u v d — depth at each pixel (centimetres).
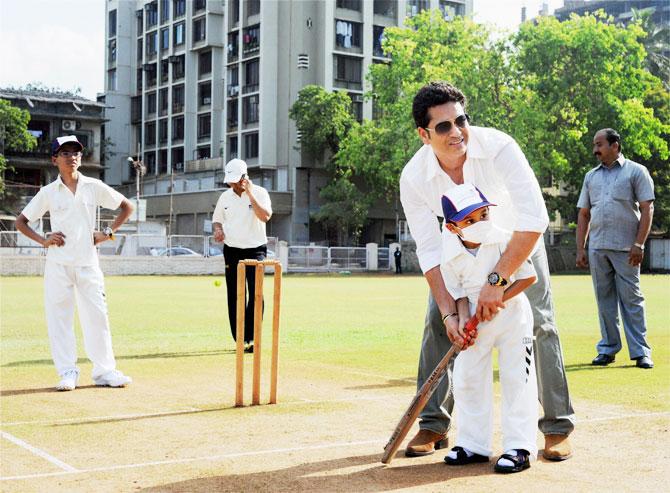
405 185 445
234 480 388
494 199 428
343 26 5716
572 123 4409
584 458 431
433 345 459
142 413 561
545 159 4194
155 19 7231
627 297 796
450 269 425
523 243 402
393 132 4656
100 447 457
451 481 387
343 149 5144
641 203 793
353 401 607
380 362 833
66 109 6194
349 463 423
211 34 6581
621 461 424
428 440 447
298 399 616
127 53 7531
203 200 6003
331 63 5647
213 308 1656
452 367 456
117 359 863
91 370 788
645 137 4338
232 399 618
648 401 601
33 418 543
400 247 4478
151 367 801
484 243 412
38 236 682
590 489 371
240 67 5994
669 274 4284
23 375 750
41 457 433
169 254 3988
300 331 1164
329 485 380
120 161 7512
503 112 4191
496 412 569
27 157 6088
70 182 685
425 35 4512
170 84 6988
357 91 5747
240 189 930
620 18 10206
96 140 6338
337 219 5262
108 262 3784
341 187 5200
